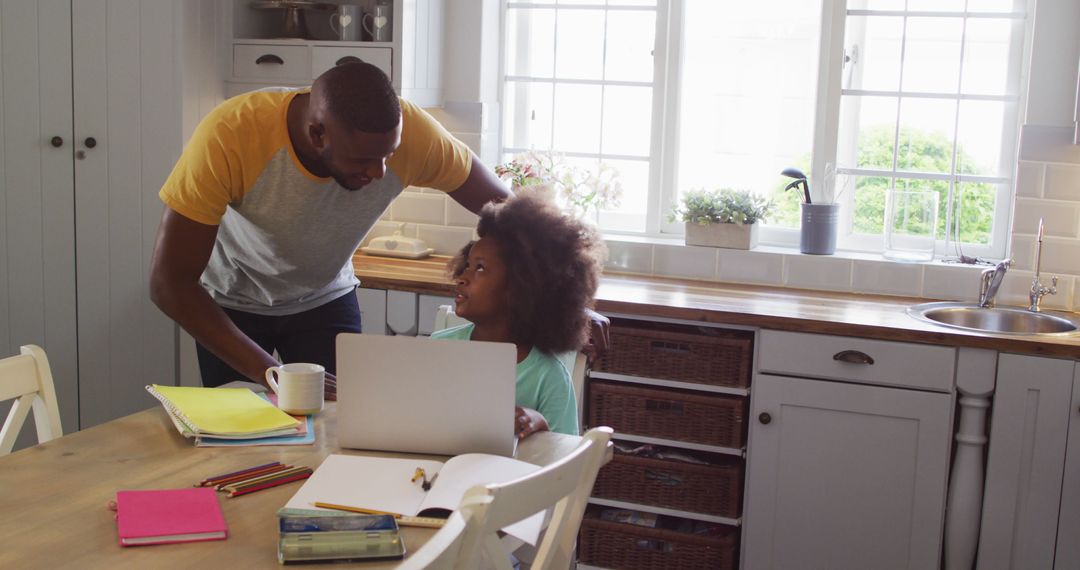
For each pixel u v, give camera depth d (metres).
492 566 1.42
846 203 3.48
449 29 3.59
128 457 1.65
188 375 3.50
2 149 3.41
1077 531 2.66
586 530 3.08
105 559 1.29
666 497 2.99
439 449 1.68
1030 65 3.10
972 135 3.34
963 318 3.06
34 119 3.39
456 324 2.36
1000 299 3.16
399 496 1.50
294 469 1.59
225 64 3.45
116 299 3.44
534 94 3.75
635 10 3.61
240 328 2.57
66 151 3.38
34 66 3.36
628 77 3.65
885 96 3.40
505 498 1.21
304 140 2.06
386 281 3.20
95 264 3.43
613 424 3.03
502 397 1.64
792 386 2.83
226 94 3.48
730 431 2.92
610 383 3.09
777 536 2.90
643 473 3.00
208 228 2.04
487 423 1.66
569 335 1.92
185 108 3.30
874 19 3.38
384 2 3.27
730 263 3.40
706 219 3.40
